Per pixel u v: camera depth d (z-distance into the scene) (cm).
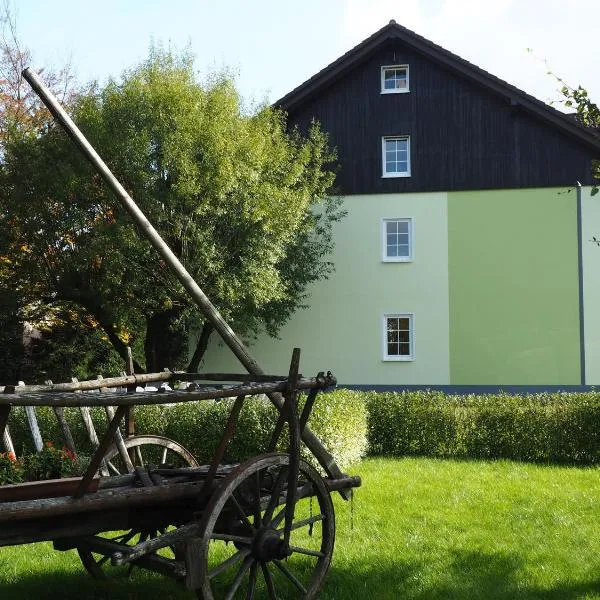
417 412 1141
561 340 2245
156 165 1834
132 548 374
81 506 376
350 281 2323
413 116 2331
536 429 1097
